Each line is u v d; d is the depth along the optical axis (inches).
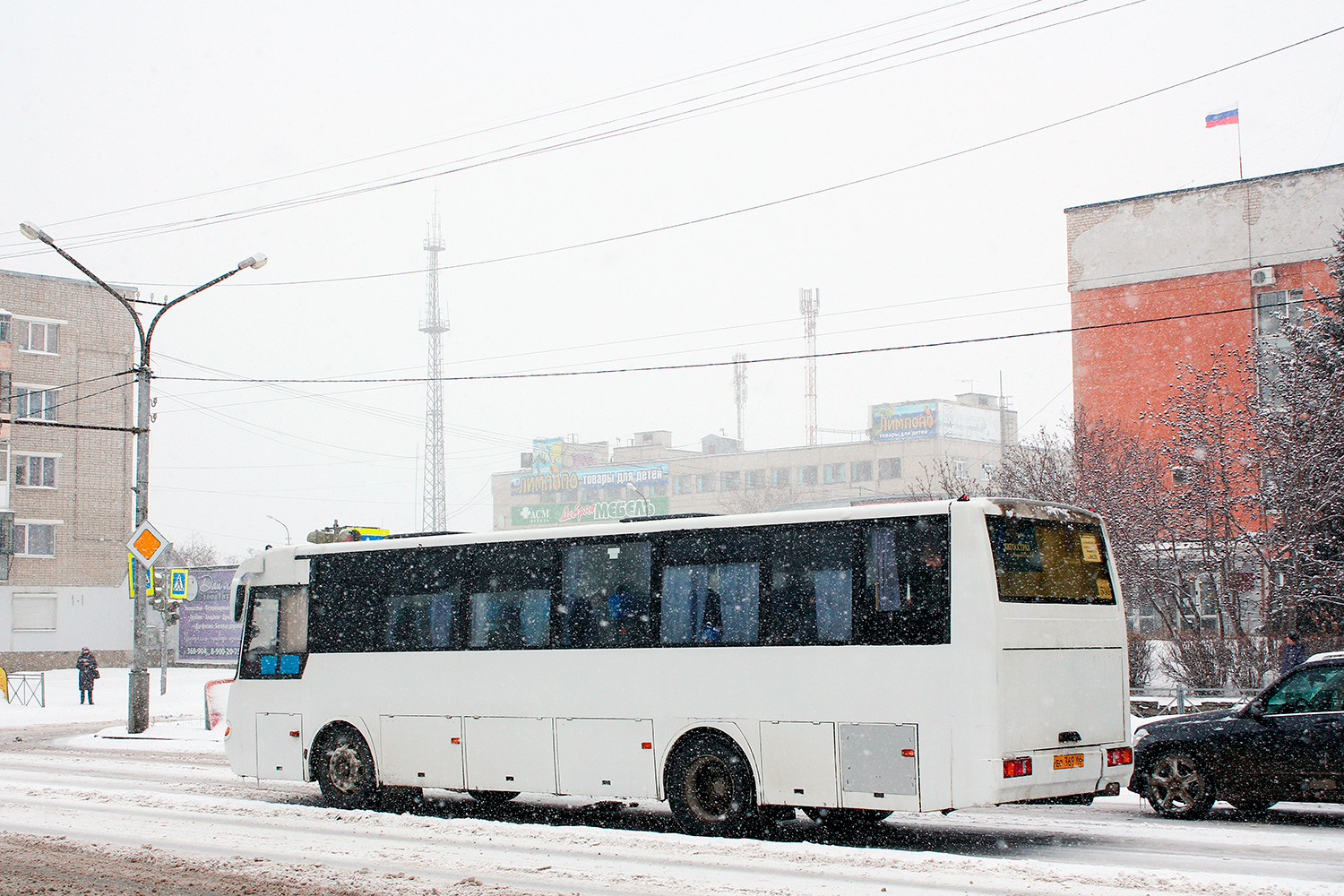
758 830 461.1
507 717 521.3
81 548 2220.7
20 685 1824.6
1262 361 1057.5
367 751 565.9
